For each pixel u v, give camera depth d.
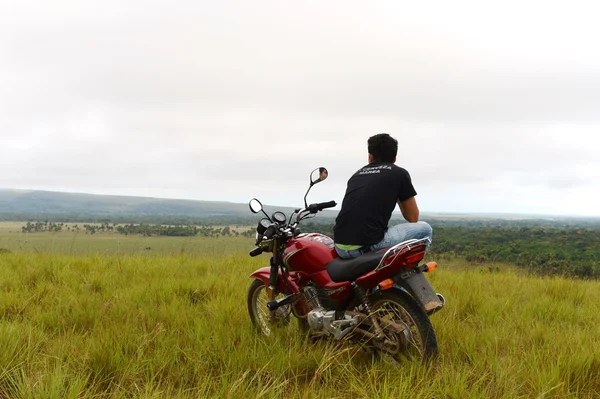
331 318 4.23
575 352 3.91
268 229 4.69
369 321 4.05
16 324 4.71
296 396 3.42
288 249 4.69
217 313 5.49
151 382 3.45
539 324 4.99
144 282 7.39
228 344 4.28
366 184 4.34
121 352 3.93
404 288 3.95
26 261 9.36
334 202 4.74
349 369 3.82
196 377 3.69
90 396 3.24
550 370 3.59
